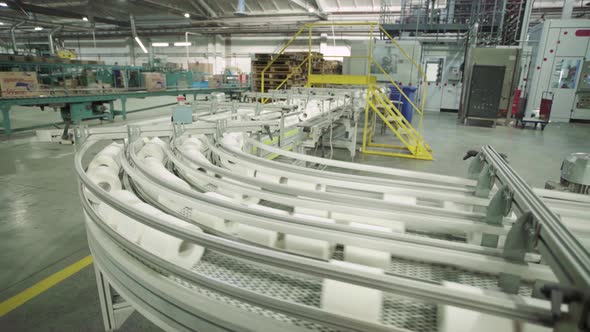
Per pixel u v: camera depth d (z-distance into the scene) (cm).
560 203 132
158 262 93
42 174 447
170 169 210
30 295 215
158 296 97
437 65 1223
